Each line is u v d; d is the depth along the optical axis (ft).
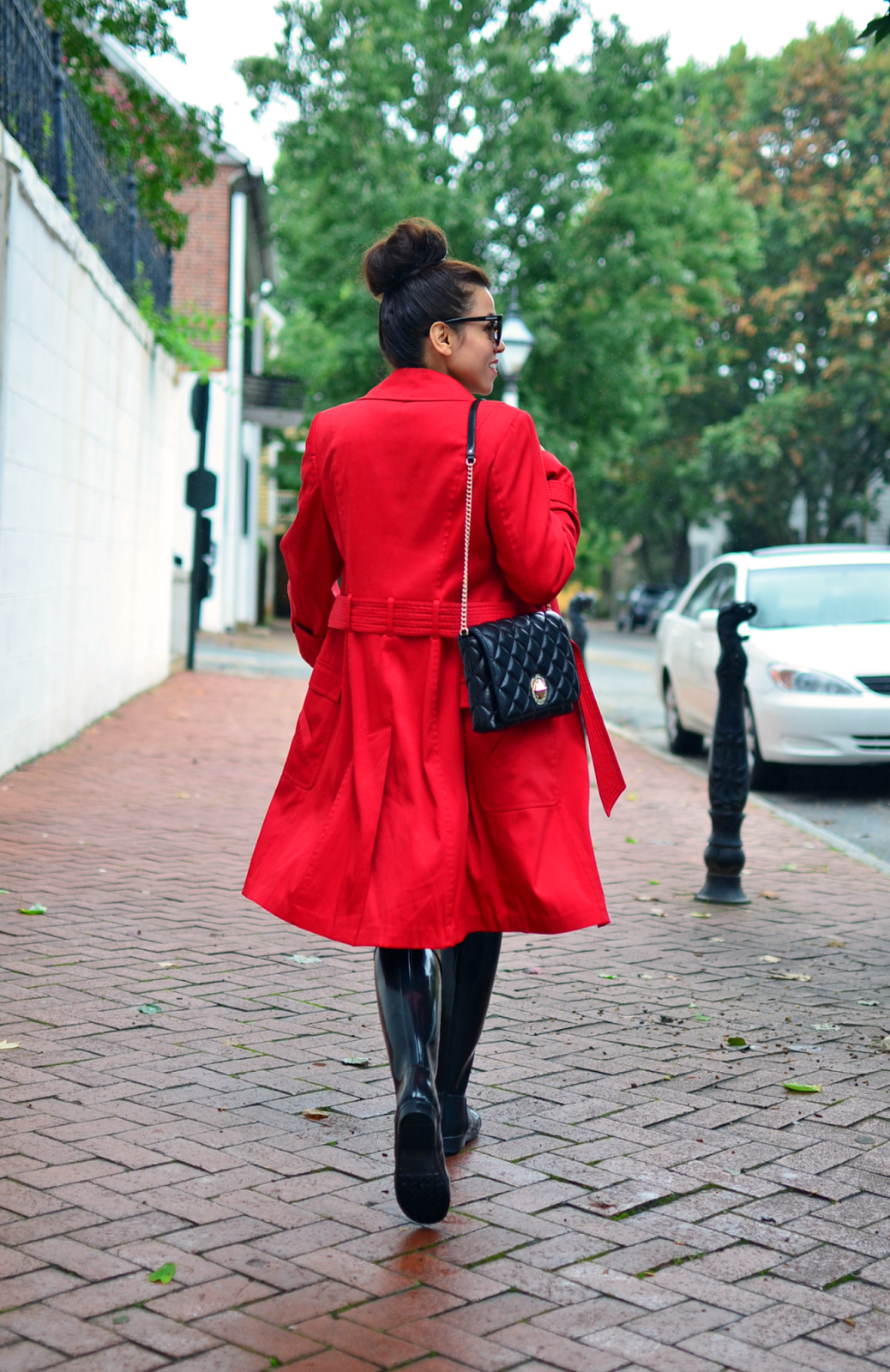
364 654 8.59
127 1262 8.26
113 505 38.93
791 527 142.41
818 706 30.91
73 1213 8.92
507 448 8.43
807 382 126.62
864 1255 8.72
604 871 22.50
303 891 8.41
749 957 16.89
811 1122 11.12
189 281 88.02
